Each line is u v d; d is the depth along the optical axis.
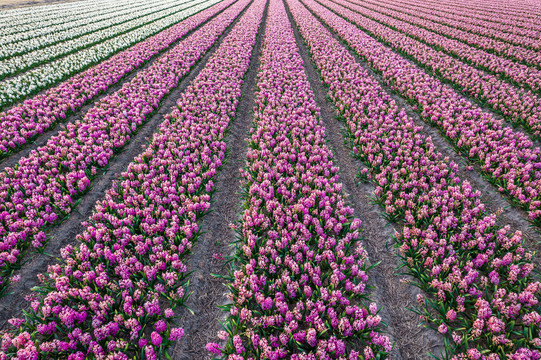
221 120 11.29
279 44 22.19
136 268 5.25
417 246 5.78
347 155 10.06
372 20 31.86
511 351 4.11
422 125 11.39
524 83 13.69
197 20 31.09
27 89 13.60
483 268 5.46
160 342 4.27
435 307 4.78
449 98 12.33
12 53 19.97
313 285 5.31
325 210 6.52
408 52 19.39
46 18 34.91
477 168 8.59
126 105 12.28
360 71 16.47
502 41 21.66
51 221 6.59
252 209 6.82
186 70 16.81
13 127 10.07
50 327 4.37
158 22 30.94
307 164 8.34
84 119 11.05
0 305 5.17
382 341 4.11
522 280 5.09
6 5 46.97
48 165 8.05
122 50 21.56
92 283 5.00
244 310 4.47
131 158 9.77
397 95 14.12
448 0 42.66
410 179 7.76
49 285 5.32
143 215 6.52
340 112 12.22
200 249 6.41
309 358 3.95
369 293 5.41
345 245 5.91
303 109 11.73
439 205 6.67
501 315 4.55
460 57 18.25
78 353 3.97
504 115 11.05
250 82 16.83
